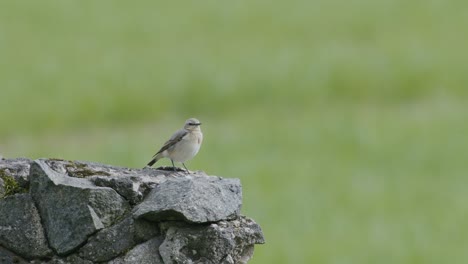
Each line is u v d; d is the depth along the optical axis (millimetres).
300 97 41438
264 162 29359
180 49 48906
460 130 34062
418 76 44281
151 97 40125
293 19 55188
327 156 30828
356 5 57812
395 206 26172
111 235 7961
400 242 23109
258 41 50906
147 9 56781
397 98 41875
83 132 35812
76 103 38562
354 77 43781
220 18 55500
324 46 49500
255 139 32688
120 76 42781
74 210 7957
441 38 51062
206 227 7957
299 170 28688
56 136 35000
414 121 35656
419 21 54469
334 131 34000
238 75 43750
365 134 33500
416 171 29500
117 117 38188
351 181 28094
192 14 56188
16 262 8016
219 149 30953
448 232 24109
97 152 30047
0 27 51062
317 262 21688
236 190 8266
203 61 46219
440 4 57875
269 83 42594
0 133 35094
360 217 24922
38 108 37625
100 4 57250
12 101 38406
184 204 7895
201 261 7891
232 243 7949
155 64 45469
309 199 26000
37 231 8008
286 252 21750
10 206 8086
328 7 57812
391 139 32875
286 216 24562
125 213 8047
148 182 8266
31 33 50406
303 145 32031
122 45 49281
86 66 44562
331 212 25203
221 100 40781
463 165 30328
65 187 7996
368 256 22062
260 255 21766
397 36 51500
